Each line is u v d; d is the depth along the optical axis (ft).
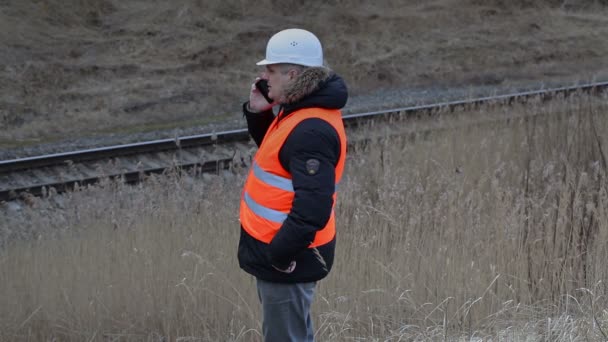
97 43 76.28
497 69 81.87
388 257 23.77
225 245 24.30
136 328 21.79
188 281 22.24
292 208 14.28
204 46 77.71
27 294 22.71
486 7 96.02
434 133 40.96
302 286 15.38
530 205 26.35
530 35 91.40
